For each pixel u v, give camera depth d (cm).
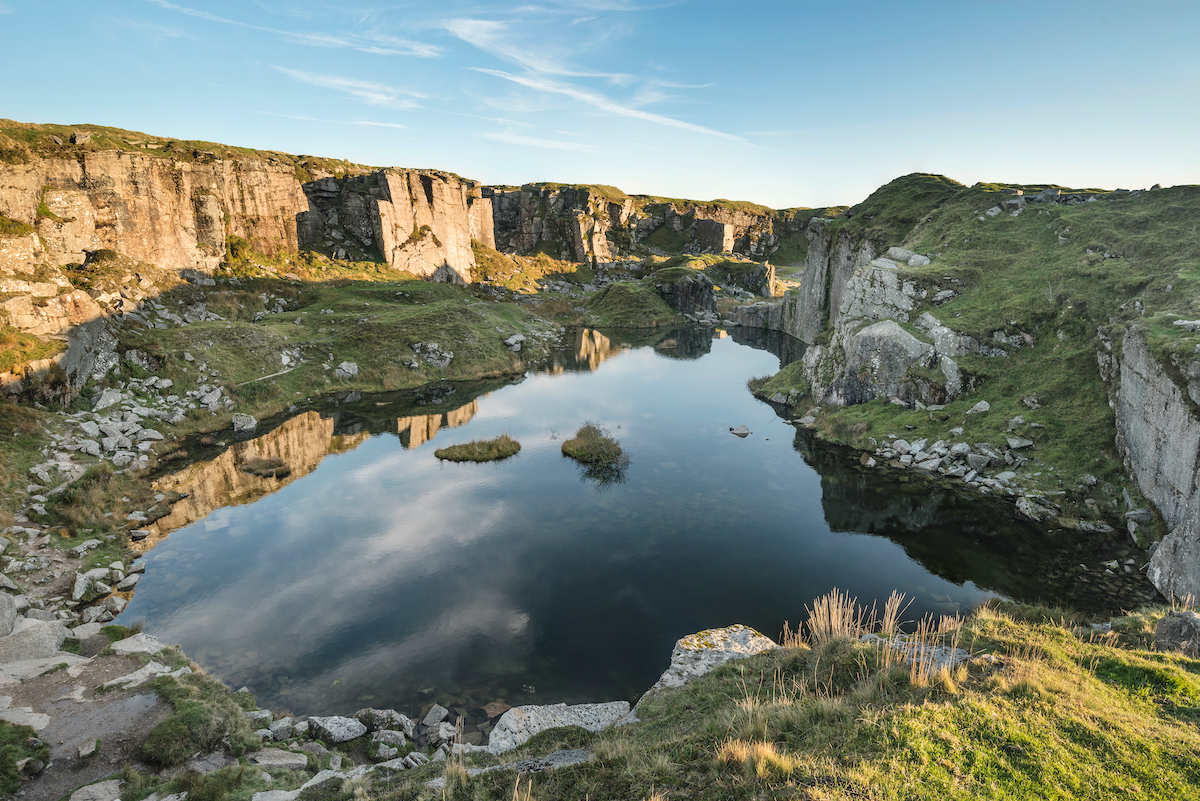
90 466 3247
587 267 17762
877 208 7525
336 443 4712
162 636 2205
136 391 4491
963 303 4538
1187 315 2828
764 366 8225
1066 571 2539
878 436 4291
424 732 1714
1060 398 3572
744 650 1866
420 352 7106
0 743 1210
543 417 5538
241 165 8562
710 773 855
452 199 12669
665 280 14012
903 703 949
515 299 13088
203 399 4862
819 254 9006
